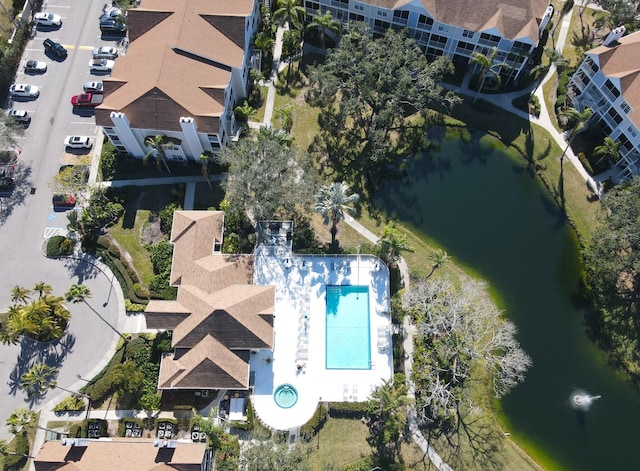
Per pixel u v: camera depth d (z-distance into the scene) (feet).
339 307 213.66
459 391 191.21
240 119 244.42
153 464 172.24
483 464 193.36
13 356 202.49
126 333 206.28
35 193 230.48
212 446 185.16
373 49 228.22
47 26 265.75
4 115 227.81
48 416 193.98
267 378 199.31
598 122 244.22
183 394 195.21
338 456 190.70
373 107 240.32
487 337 213.25
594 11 278.87
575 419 203.62
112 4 271.28
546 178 242.17
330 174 240.12
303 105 254.68
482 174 244.63
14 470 188.14
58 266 217.56
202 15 230.07
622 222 205.36
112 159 231.71
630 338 213.66
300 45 267.39
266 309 194.70
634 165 231.30
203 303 191.31
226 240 219.41
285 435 192.24
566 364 211.41
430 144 248.93
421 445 193.98
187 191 231.50
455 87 259.80
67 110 248.11
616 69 228.84
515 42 238.89
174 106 211.00
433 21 245.24
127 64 223.30
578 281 225.15
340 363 203.72
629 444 200.75
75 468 170.71
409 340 209.77
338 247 223.92
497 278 224.94
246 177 202.39
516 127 251.39
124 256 217.97
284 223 222.69
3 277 215.51
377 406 187.32
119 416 194.59
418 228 232.94
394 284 217.15
